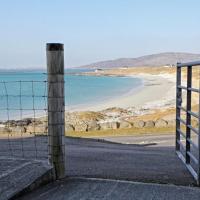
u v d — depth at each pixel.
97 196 5.46
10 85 106.12
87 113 43.06
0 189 5.37
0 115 42.56
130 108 53.16
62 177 6.35
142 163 8.29
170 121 29.22
